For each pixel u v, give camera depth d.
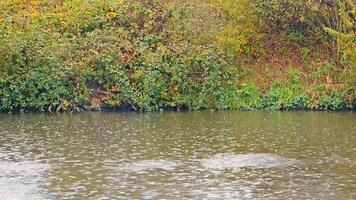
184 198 19.95
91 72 38.59
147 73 38.66
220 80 39.31
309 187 21.20
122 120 34.62
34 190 20.80
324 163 24.42
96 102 38.38
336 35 39.41
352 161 24.69
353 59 38.38
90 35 40.00
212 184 21.55
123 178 22.25
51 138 29.16
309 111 38.03
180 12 41.28
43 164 24.16
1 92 37.47
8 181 21.83
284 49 41.97
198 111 38.28
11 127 32.12
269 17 41.47
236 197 20.06
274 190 20.88
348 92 38.53
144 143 28.09
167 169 23.50
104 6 41.94
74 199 19.84
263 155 25.70
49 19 41.19
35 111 38.00
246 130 31.30
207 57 39.22
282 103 38.81
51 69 38.03
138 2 41.97
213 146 27.44
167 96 38.75
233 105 39.00
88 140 28.70
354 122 33.44
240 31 41.34
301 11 40.78
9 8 41.84
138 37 40.47
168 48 39.62
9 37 38.00
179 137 29.48
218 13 41.34
